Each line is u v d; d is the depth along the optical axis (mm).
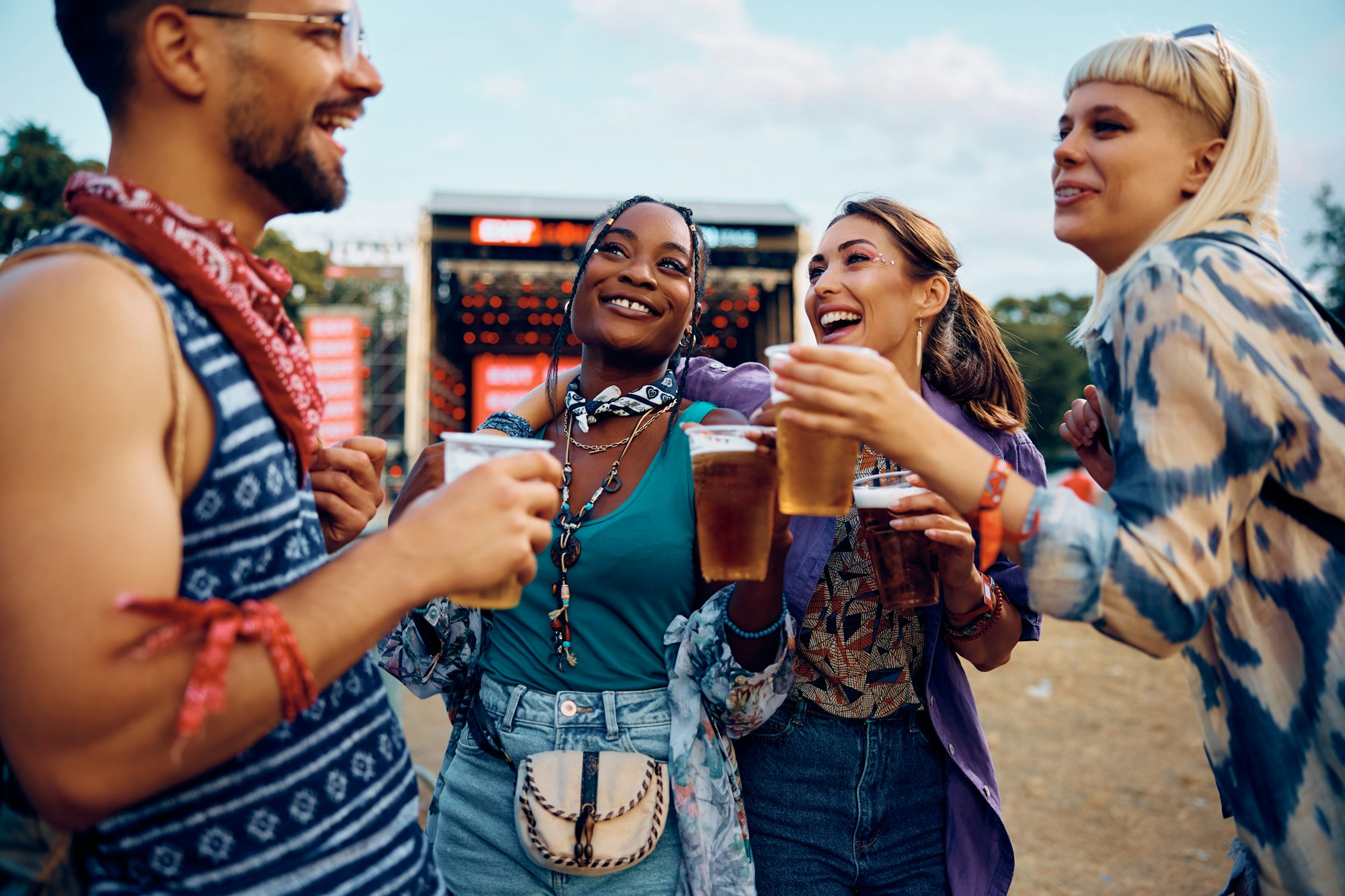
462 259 17719
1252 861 1433
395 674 1954
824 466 1356
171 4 1045
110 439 891
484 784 1815
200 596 1010
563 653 1788
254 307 1119
